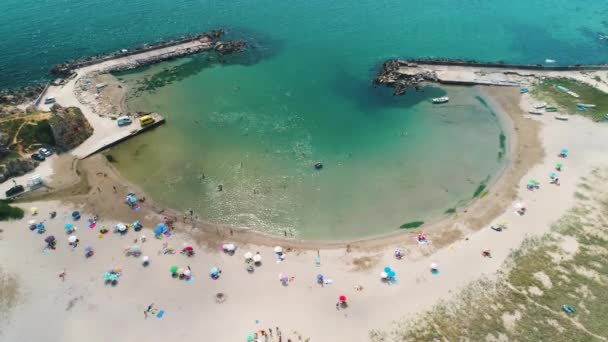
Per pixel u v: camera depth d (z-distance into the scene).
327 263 57.84
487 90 98.56
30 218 63.72
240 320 50.09
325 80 103.69
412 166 76.69
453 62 108.12
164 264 57.28
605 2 151.25
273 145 81.88
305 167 76.44
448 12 141.00
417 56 113.81
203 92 98.12
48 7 139.00
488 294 52.22
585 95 94.44
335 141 83.19
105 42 117.75
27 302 51.94
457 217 65.50
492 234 61.50
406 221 65.38
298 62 111.19
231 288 54.09
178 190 70.94
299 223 65.31
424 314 50.19
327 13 139.25
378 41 121.56
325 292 53.47
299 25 130.62
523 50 117.56
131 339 48.03
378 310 51.00
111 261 57.47
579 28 130.88
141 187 71.19
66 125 78.31
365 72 107.06
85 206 66.50
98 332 48.75
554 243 59.12
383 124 88.25
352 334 48.31
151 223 64.12
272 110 92.50
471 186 71.81
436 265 56.19
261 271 56.59
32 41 117.38
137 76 103.31
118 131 83.25
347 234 63.28
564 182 70.62
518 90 97.94
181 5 142.50
